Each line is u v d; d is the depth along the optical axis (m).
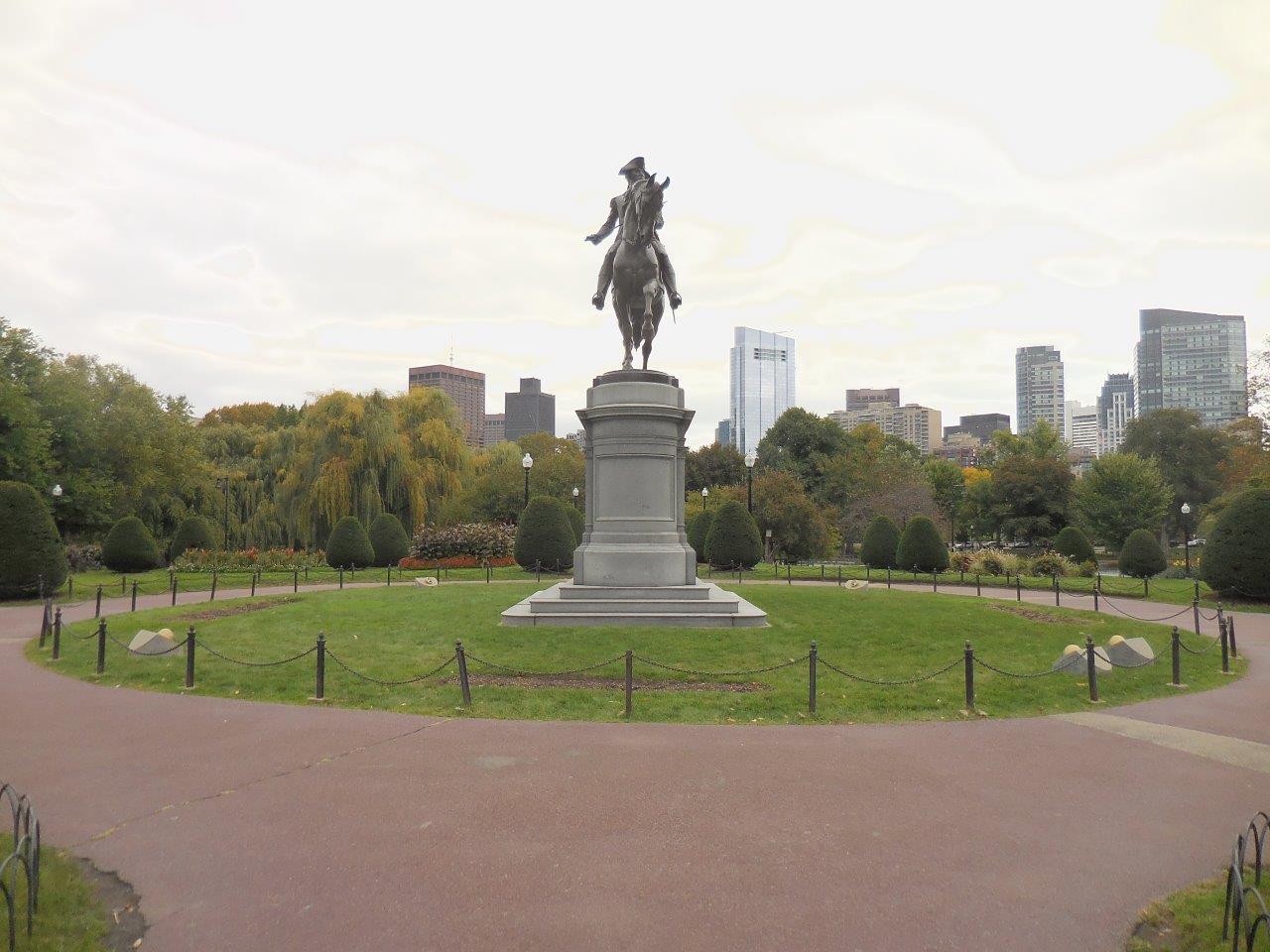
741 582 31.56
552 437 80.56
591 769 8.70
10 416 35.22
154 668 13.84
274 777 8.43
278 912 5.64
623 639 15.08
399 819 7.28
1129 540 37.31
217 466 59.84
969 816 7.51
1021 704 11.92
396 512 46.88
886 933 5.41
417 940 5.27
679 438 18.83
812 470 67.81
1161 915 5.71
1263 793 8.29
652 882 6.09
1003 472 67.25
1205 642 17.66
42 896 5.76
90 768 8.81
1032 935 5.43
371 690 12.25
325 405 45.56
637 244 19.39
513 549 40.38
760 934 5.36
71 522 43.69
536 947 5.18
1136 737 10.38
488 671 13.27
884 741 9.96
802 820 7.33
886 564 39.81
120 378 50.59
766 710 11.25
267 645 15.55
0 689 12.91
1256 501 26.17
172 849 6.69
